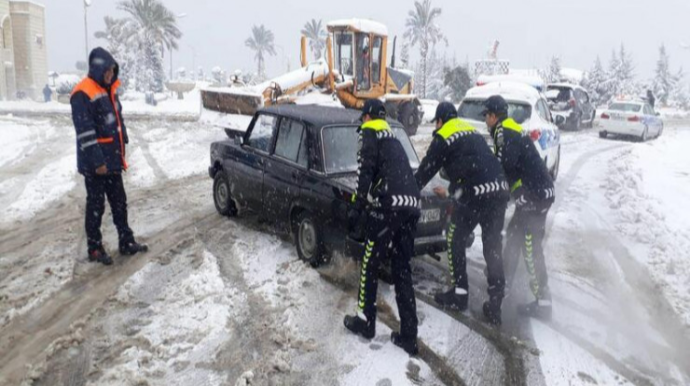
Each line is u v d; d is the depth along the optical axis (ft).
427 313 17.03
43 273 18.97
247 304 16.97
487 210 15.92
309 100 48.06
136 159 40.50
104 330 15.37
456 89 131.64
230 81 50.03
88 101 18.57
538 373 14.05
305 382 13.23
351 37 52.85
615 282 20.03
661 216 27.32
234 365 13.87
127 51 148.77
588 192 34.27
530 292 18.92
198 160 40.68
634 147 55.57
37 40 127.13
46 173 34.06
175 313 16.34
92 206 19.52
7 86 118.21
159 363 13.88
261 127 23.25
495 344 15.35
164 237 22.89
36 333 15.17
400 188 14.43
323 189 18.65
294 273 19.16
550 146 33.24
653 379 14.01
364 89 54.54
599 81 160.76
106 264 19.77
